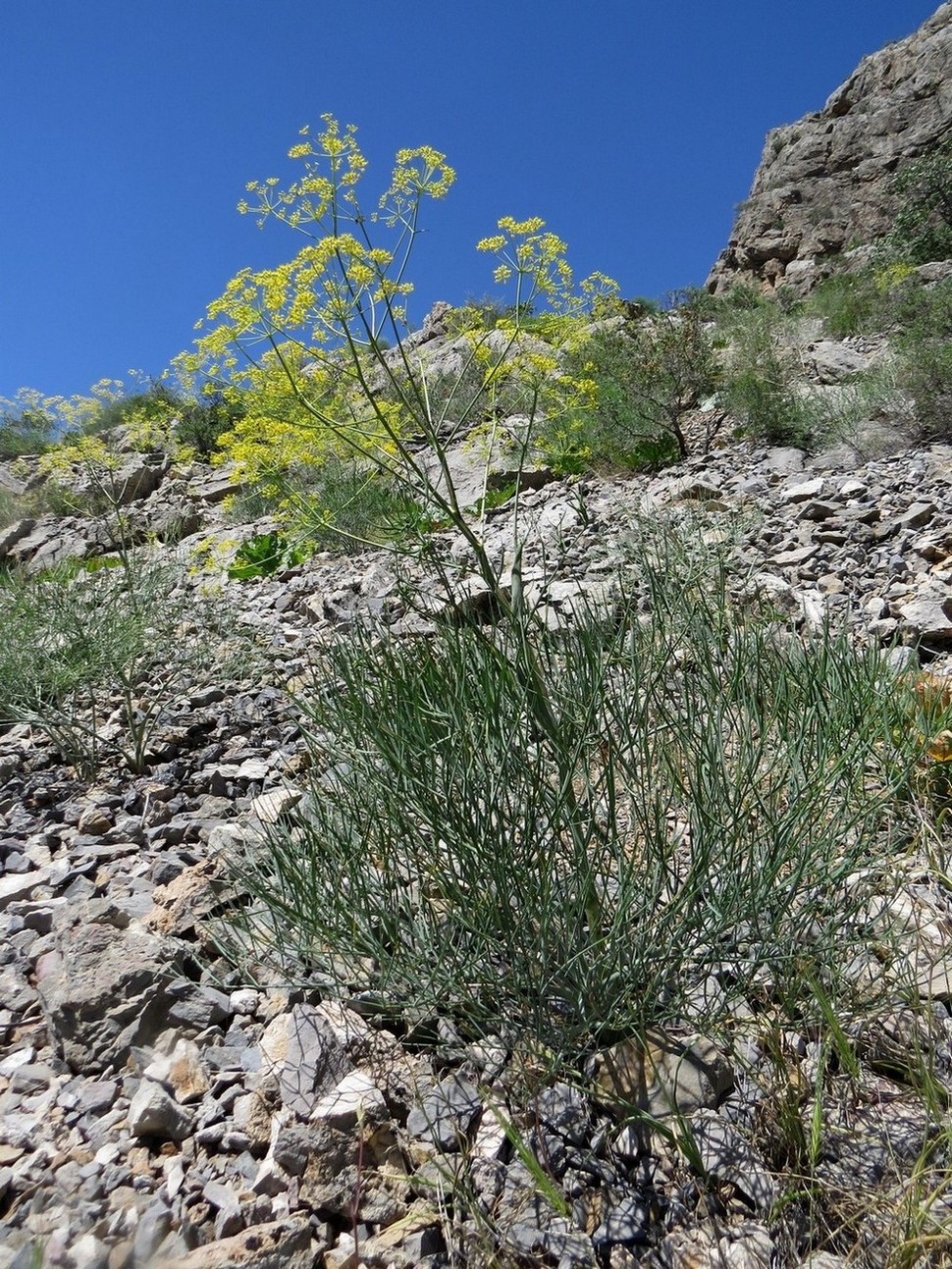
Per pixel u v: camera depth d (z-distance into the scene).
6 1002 2.68
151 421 7.24
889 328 15.39
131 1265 1.74
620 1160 2.02
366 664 3.13
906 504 6.71
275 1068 2.32
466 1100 2.18
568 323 3.31
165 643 5.87
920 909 2.63
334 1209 1.92
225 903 3.00
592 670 2.79
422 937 2.39
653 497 8.17
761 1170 1.95
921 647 4.48
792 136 38.09
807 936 2.41
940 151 27.88
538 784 2.34
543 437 6.94
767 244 36.22
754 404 10.65
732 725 2.99
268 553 8.52
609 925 2.39
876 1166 1.94
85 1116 2.21
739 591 4.72
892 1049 2.21
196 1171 2.04
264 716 4.81
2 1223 1.90
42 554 12.15
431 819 2.44
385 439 3.13
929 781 3.00
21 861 3.52
